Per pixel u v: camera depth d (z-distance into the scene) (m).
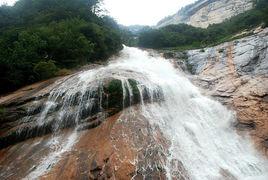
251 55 23.34
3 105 17.06
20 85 22.55
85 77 19.64
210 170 13.68
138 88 17.53
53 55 25.55
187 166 13.28
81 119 15.68
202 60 27.83
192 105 18.69
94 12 43.94
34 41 24.88
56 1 41.31
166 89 18.89
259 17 36.59
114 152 12.88
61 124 15.69
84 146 13.70
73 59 26.02
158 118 16.06
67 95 17.00
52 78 22.39
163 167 12.54
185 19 114.38
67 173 12.11
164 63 29.55
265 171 14.48
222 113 18.48
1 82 22.05
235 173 13.88
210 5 105.19
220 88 21.14
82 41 26.89
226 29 42.53
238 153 15.65
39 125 15.71
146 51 35.78
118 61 30.73
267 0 40.81
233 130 17.53
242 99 19.12
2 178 12.72
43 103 16.91
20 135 15.52
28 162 13.40
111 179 11.56
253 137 16.72
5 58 22.50
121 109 16.42
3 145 15.36
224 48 27.19
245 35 31.83
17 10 40.53
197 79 23.73
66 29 28.73
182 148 14.35
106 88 16.77
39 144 14.73
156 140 14.11
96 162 12.34
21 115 16.41
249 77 21.16
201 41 41.62
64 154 13.42
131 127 14.71
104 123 15.33
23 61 22.59
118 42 35.28
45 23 33.38
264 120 17.34
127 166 12.12
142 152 13.07
